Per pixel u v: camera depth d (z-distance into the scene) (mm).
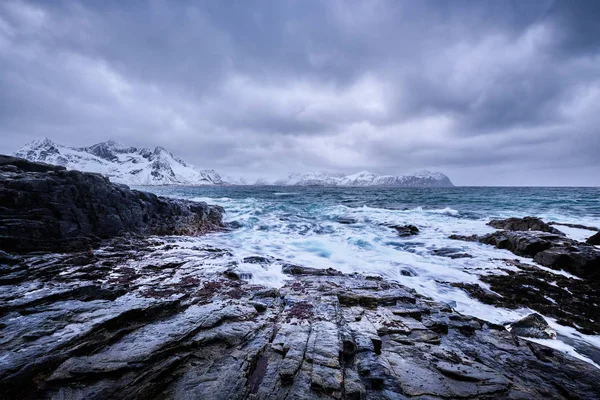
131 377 4242
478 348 5887
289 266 10797
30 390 3912
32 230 10547
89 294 6750
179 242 14516
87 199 13133
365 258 13680
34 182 11375
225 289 8023
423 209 34656
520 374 5117
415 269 12055
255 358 4938
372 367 4910
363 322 6473
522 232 16016
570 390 4691
